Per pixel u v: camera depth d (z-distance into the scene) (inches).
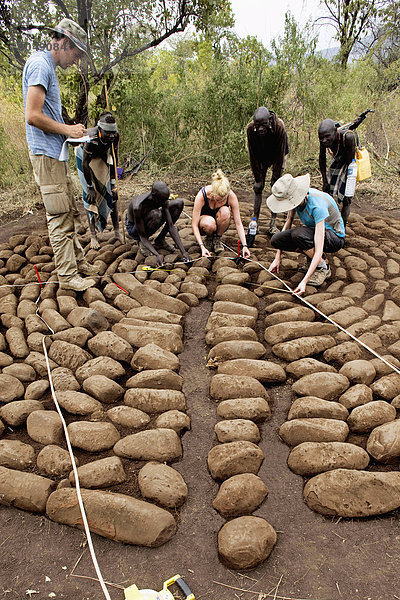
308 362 111.2
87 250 173.6
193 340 126.6
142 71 258.1
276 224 199.0
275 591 68.9
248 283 151.3
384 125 298.2
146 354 113.3
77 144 133.7
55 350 115.9
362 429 93.4
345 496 79.0
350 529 77.3
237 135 260.8
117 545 75.6
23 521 79.7
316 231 131.1
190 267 160.7
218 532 76.9
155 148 271.4
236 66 269.0
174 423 95.4
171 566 72.5
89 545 72.8
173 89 283.1
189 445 93.7
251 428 93.5
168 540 75.9
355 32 351.6
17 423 96.8
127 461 89.4
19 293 148.5
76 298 144.0
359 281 150.8
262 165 167.3
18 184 237.1
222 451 87.4
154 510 76.8
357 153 159.9
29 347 120.0
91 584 70.2
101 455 90.3
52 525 78.8
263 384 109.3
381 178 260.4
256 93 259.3
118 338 119.3
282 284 147.4
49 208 129.8
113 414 97.9
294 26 258.2
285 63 262.1
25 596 68.6
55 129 119.7
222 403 100.7
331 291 145.6
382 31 356.8
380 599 67.2
